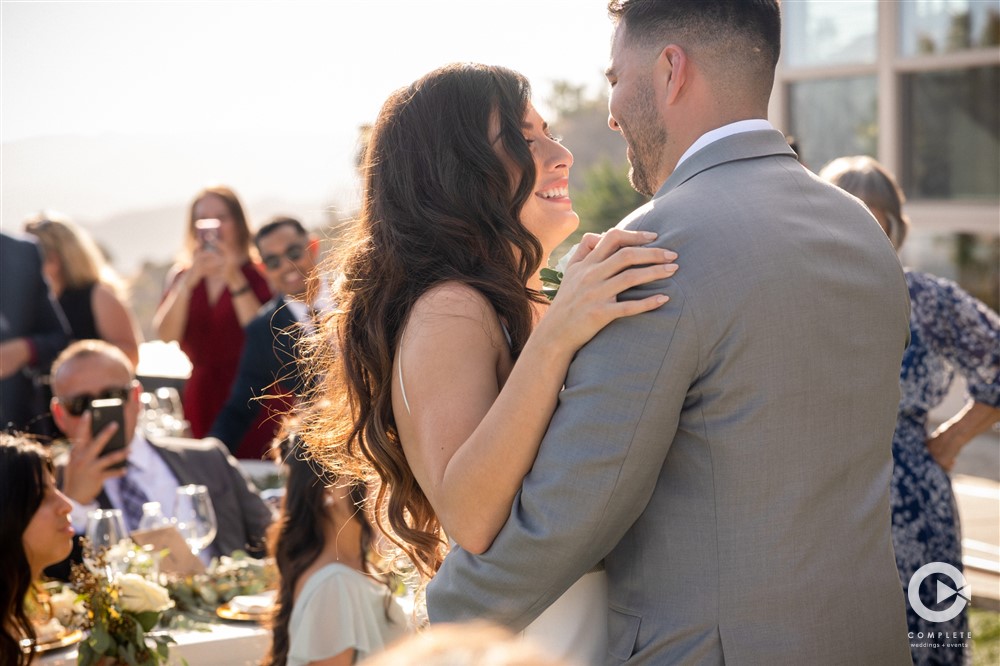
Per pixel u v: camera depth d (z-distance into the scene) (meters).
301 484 2.74
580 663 1.67
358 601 2.69
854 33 6.92
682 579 1.52
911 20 6.70
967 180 6.64
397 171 1.79
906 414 3.04
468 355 1.63
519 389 1.51
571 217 1.90
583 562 1.50
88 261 5.17
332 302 1.88
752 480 1.48
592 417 1.46
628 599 1.59
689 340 1.45
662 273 1.46
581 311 1.48
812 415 1.50
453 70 1.83
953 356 3.06
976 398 3.03
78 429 3.48
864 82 6.92
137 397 3.58
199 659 2.71
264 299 5.33
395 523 1.78
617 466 1.46
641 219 1.57
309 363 2.03
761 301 1.46
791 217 1.54
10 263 4.49
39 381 4.48
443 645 0.61
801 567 1.49
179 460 3.79
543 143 1.88
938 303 3.04
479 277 1.70
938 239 6.75
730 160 1.59
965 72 6.55
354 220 1.98
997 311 6.53
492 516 1.54
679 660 1.51
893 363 1.61
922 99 6.72
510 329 1.72
